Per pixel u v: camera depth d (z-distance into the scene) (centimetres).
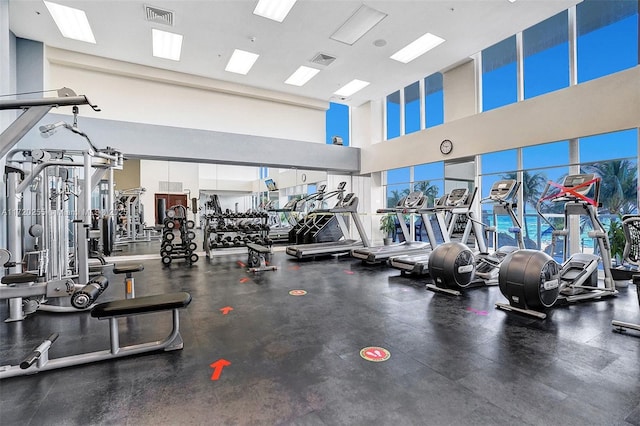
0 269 371
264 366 217
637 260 279
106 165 453
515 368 211
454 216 538
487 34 574
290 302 363
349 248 700
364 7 497
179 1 479
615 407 170
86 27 546
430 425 157
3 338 268
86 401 179
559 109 517
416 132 784
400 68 711
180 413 168
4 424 160
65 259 401
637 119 431
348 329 281
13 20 521
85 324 297
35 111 219
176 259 676
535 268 305
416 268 476
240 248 825
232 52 637
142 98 725
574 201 371
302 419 162
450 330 276
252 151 788
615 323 273
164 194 771
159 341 250
